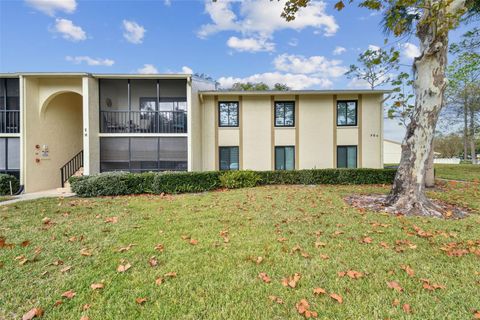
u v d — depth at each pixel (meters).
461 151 34.97
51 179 11.66
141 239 3.91
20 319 2.09
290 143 13.34
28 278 2.71
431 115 5.38
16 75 10.42
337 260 3.11
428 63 5.33
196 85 12.52
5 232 4.25
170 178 8.87
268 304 2.26
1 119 11.04
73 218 5.20
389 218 4.96
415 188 5.53
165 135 11.66
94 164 11.09
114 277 2.74
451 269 2.86
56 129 11.93
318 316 2.10
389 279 2.66
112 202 7.00
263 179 10.77
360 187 9.62
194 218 5.14
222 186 9.81
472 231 4.15
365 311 2.16
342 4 4.57
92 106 10.97
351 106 13.34
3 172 10.59
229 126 13.39
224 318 2.09
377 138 13.12
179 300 2.32
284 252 3.36
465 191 8.20
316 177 10.81
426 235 3.93
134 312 2.16
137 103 13.06
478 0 7.04
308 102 13.30
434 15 4.84
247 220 4.93
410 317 2.09
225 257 3.23
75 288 2.52
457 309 2.18
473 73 12.55
